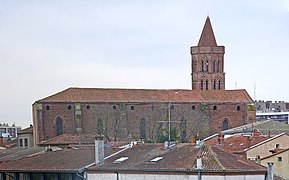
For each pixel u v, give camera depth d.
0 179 67.88
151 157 60.69
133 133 167.38
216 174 51.62
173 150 61.78
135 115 168.00
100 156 60.94
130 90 172.25
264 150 82.31
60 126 160.75
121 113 166.25
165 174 53.84
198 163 52.66
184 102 171.62
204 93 177.62
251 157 81.12
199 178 51.91
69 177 61.09
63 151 74.75
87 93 166.50
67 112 161.62
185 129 171.25
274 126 125.31
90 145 100.06
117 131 165.75
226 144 90.69
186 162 54.59
